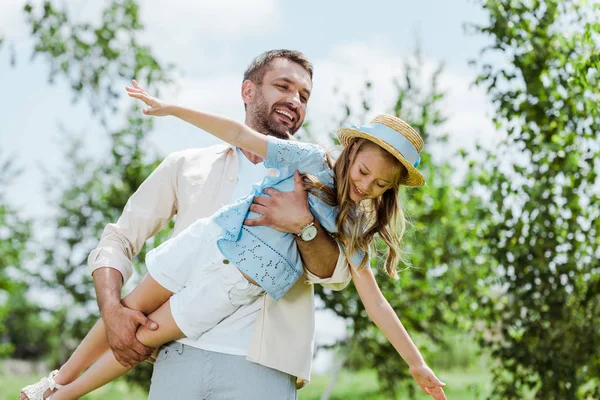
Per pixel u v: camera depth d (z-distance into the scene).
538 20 5.83
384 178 3.19
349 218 3.21
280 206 3.12
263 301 3.26
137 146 9.51
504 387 6.66
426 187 7.70
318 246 3.17
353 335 8.01
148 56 9.12
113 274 3.47
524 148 6.18
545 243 6.17
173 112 3.14
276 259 3.11
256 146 3.16
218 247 3.15
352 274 3.33
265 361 3.20
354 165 3.18
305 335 3.32
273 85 3.80
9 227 12.98
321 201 3.18
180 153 3.66
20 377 20.70
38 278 10.38
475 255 7.15
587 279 6.21
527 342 6.50
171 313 3.20
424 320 7.92
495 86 6.05
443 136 8.04
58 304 10.60
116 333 3.27
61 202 10.47
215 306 3.16
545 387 6.28
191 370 3.24
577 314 6.27
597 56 5.13
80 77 9.05
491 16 5.90
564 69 5.65
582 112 5.76
